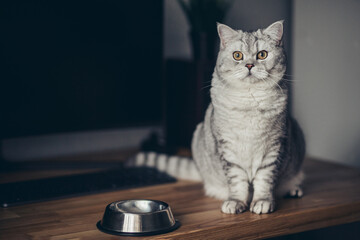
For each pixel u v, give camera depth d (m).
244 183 1.64
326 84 2.50
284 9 2.73
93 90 2.17
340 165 2.27
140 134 2.59
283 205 1.67
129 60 2.26
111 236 1.35
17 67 1.98
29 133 2.04
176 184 1.92
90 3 2.12
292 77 2.67
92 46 2.15
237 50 1.56
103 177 1.92
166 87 2.54
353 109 2.37
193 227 1.43
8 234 1.37
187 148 2.44
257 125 1.57
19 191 1.72
